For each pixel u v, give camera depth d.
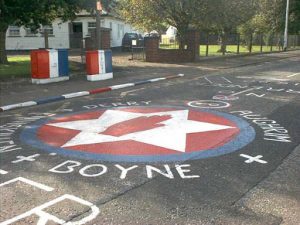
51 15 14.41
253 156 4.32
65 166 4.02
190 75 12.56
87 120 6.12
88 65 10.95
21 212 3.04
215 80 11.26
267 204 3.17
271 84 10.34
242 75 12.62
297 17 34.31
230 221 2.88
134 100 7.98
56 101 8.12
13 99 8.08
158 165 4.02
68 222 2.87
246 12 20.33
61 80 10.89
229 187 3.49
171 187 3.48
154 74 12.48
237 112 6.65
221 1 17.23
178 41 18.02
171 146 4.64
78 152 4.46
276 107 7.09
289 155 4.37
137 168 3.94
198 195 3.32
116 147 4.62
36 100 7.92
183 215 2.97
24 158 4.30
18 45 26.52
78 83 10.44
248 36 25.62
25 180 3.67
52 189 3.46
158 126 5.61
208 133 5.23
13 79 11.03
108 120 6.07
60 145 4.76
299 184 3.57
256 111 6.73
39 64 10.27
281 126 5.65
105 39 14.03
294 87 9.76
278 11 33.25
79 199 3.25
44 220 2.91
